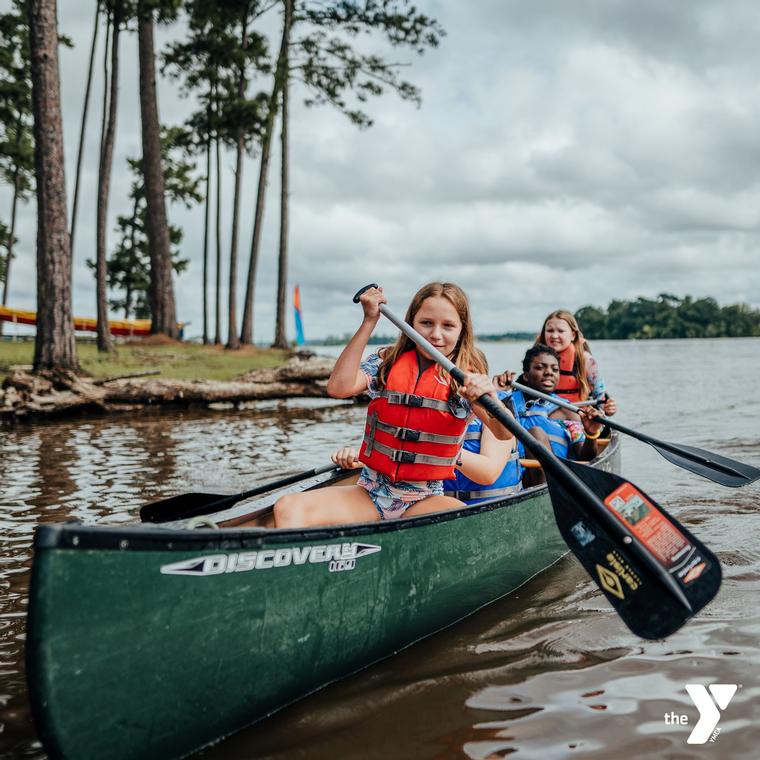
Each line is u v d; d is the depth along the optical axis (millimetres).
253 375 14195
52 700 1825
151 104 21453
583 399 5352
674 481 5770
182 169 31047
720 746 2109
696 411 11352
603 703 2379
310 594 2385
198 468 6707
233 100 21219
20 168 27766
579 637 2916
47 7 11633
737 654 2688
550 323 5363
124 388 12203
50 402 11016
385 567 2660
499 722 2281
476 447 3734
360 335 2930
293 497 2842
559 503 2828
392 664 2711
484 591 3250
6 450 7746
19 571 3701
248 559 2189
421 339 2875
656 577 2553
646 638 2539
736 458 6875
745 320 149125
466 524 3059
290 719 2334
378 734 2234
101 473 6410
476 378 2752
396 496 2961
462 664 2697
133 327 30922
